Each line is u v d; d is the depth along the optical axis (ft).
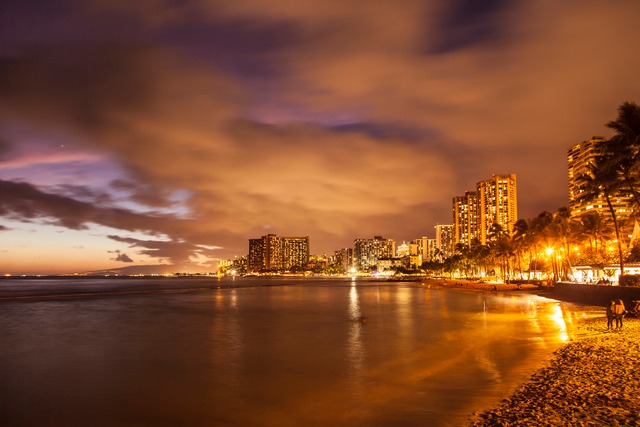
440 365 87.10
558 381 66.59
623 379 65.26
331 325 163.22
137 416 60.39
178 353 107.55
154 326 167.22
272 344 119.34
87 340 132.16
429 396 64.85
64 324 178.60
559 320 157.07
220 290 566.77
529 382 68.44
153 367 91.71
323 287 655.35
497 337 121.60
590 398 56.70
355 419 56.70
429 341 119.44
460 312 203.72
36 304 309.63
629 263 289.53
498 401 59.93
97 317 208.33
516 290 415.64
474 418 53.67
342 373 83.46
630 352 85.20
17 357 105.19
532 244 474.90
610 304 119.96
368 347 112.27
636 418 48.57
